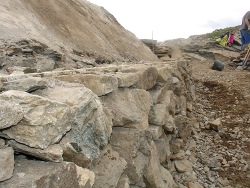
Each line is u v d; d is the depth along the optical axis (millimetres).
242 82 14953
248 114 11570
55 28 6715
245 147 9422
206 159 8516
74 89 2699
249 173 7965
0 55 3727
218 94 14039
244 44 19609
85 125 2643
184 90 10898
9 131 1854
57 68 4418
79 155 2531
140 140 3896
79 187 2154
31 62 4008
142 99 4789
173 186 5746
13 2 5848
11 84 2262
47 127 1974
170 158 7391
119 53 9359
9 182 1665
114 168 3105
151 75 5859
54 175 1875
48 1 7691
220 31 30922
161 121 5641
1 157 1650
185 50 23938
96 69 4609
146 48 13891
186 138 9289
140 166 3785
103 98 3744
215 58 21844
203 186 7188
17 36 4637
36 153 1925
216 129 10500
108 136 3115
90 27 8938
